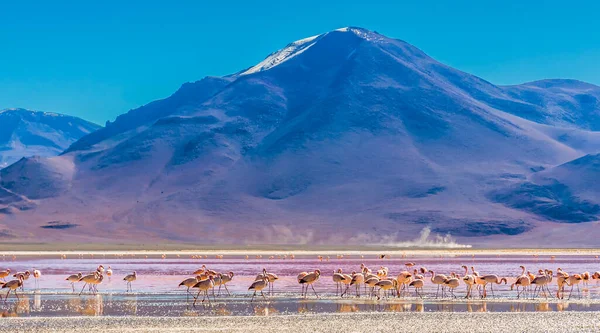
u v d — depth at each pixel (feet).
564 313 160.97
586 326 143.64
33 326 143.74
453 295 203.92
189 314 164.25
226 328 141.59
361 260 429.79
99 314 164.04
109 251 596.70
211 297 196.75
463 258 461.78
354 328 141.18
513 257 480.64
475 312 162.71
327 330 139.13
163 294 204.13
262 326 143.64
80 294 203.92
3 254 498.69
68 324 146.10
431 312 161.68
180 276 277.23
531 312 162.20
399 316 155.84
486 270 323.37
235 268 335.88
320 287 228.63
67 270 318.04
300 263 390.21
